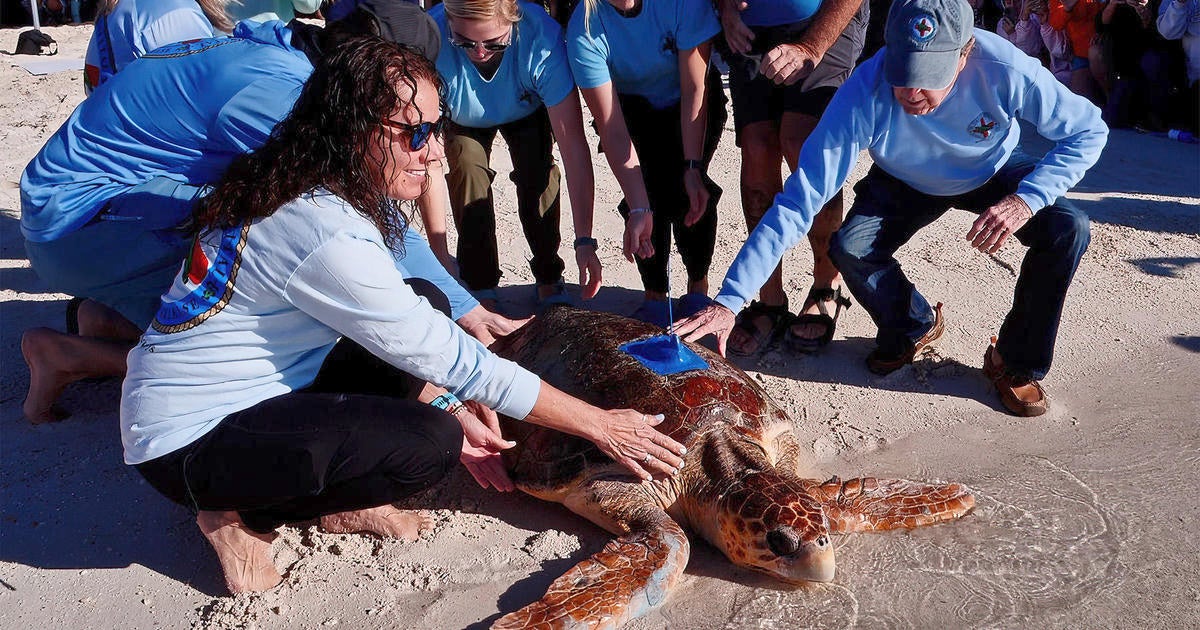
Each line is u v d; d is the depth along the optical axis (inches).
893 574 112.7
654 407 120.7
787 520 105.7
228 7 138.3
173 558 116.6
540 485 122.5
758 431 121.0
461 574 113.2
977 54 127.2
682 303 158.6
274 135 92.0
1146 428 143.9
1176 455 136.6
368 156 89.5
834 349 170.2
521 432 129.0
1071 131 130.1
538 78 155.6
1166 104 309.0
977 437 143.2
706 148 172.9
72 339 137.6
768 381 159.3
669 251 174.7
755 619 105.3
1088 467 134.4
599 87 153.3
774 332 170.2
